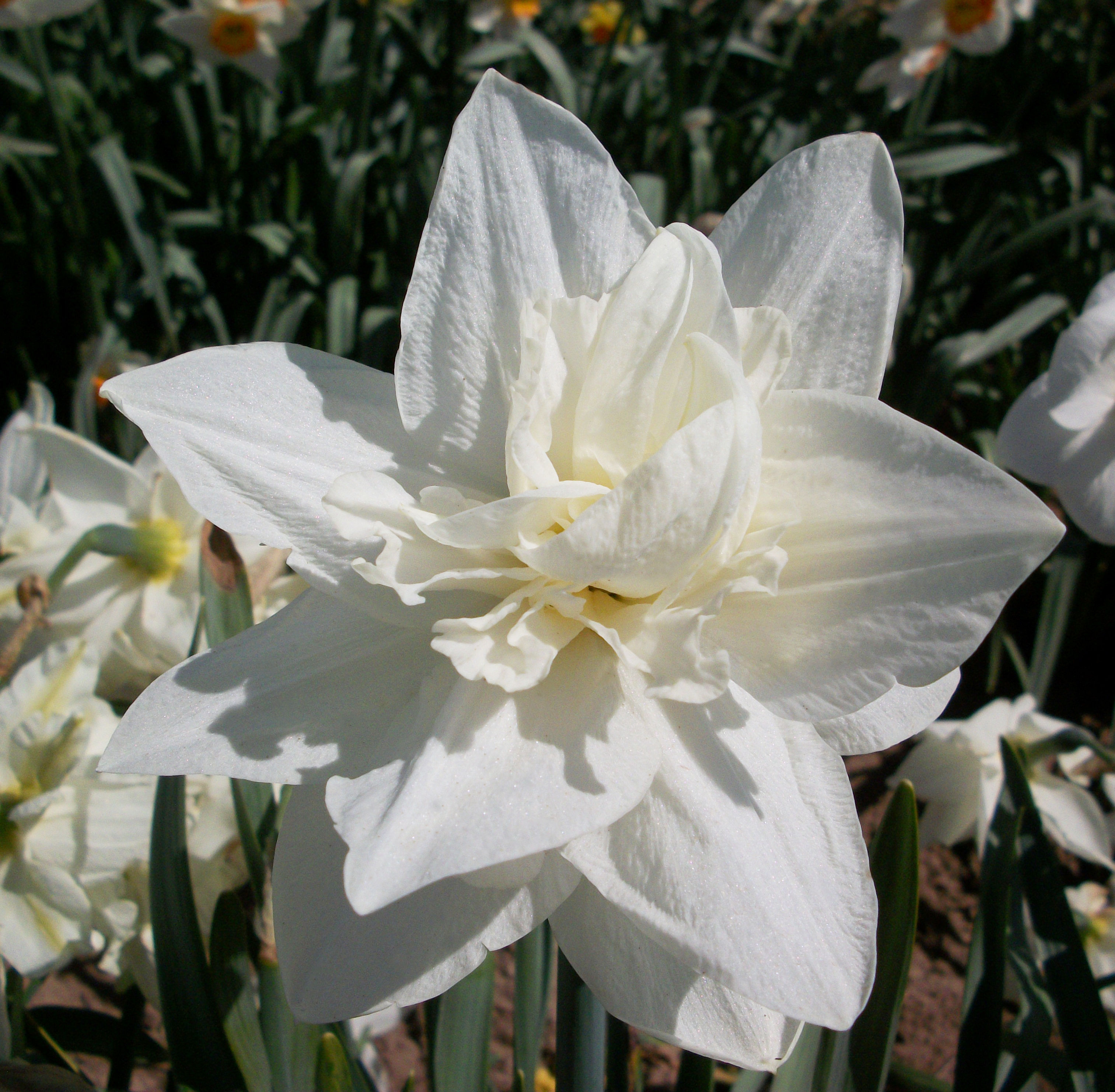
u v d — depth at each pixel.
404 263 0.73
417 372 0.21
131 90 0.76
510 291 0.21
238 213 0.77
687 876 0.17
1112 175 0.95
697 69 0.89
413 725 0.19
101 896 0.29
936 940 0.56
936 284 0.82
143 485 0.38
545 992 0.35
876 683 0.18
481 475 0.22
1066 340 0.34
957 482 0.18
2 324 0.79
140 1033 0.34
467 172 0.21
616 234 0.22
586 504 0.19
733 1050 0.20
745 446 0.17
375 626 0.21
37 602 0.32
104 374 0.66
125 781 0.29
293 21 0.68
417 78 0.80
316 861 0.20
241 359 0.21
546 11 1.05
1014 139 0.88
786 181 0.22
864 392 0.21
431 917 0.19
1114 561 0.72
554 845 0.16
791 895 0.17
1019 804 0.31
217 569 0.28
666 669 0.18
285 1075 0.28
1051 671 0.57
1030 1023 0.31
